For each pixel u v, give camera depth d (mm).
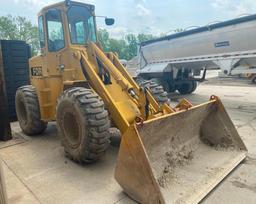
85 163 3430
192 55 7859
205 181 2768
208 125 3643
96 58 3906
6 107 4527
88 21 4250
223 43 6824
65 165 3439
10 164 3523
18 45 6078
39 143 4406
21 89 4789
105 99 3438
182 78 9266
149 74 9516
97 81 3535
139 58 10125
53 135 4867
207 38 7227
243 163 3328
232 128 3502
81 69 3758
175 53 8438
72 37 4008
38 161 3605
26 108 4578
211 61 7445
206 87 12891
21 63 6168
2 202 1887
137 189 2494
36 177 3119
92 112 3092
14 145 4324
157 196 2314
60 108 3488
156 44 9086
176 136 3176
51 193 2752
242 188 2752
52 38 4203
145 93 3576
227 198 2580
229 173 3023
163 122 2803
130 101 3605
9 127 4602
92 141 3111
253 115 6188
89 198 2641
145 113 3492
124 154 2549
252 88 11891
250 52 6281
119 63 4172
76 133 3379
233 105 7617
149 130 2676
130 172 2523
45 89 4312
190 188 2637
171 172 2914
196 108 3215
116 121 3324
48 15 4180
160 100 4258
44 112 4352
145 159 2367
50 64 4312
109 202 2559
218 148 3564
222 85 13695
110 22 4645
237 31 6422
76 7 4055
